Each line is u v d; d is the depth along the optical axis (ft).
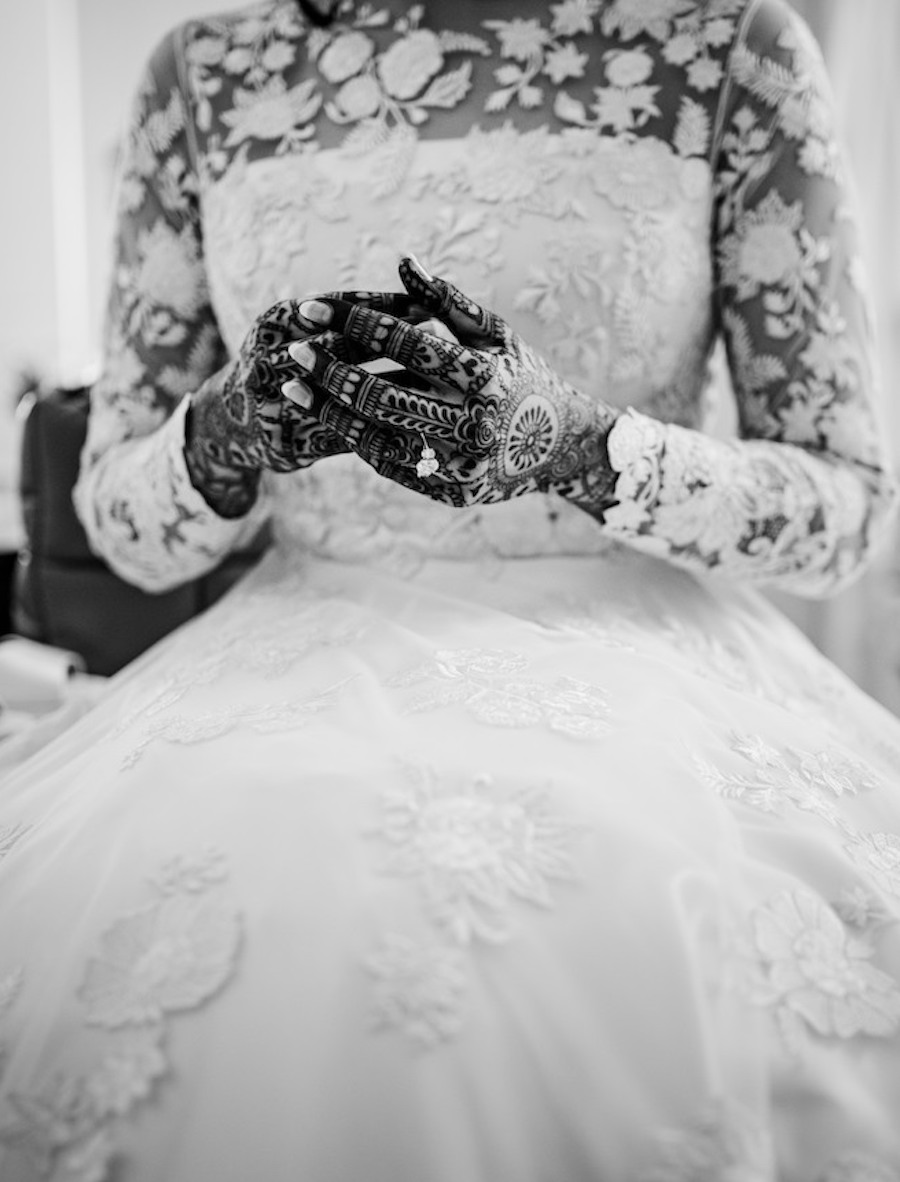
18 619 5.69
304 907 1.90
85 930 1.98
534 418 2.46
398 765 2.14
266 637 2.88
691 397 3.25
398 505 3.04
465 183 2.92
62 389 5.58
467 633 2.75
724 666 2.97
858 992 1.94
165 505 3.14
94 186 10.75
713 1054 1.75
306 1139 1.67
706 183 3.02
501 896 1.89
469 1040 1.73
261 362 2.44
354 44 3.09
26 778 2.90
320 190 3.02
